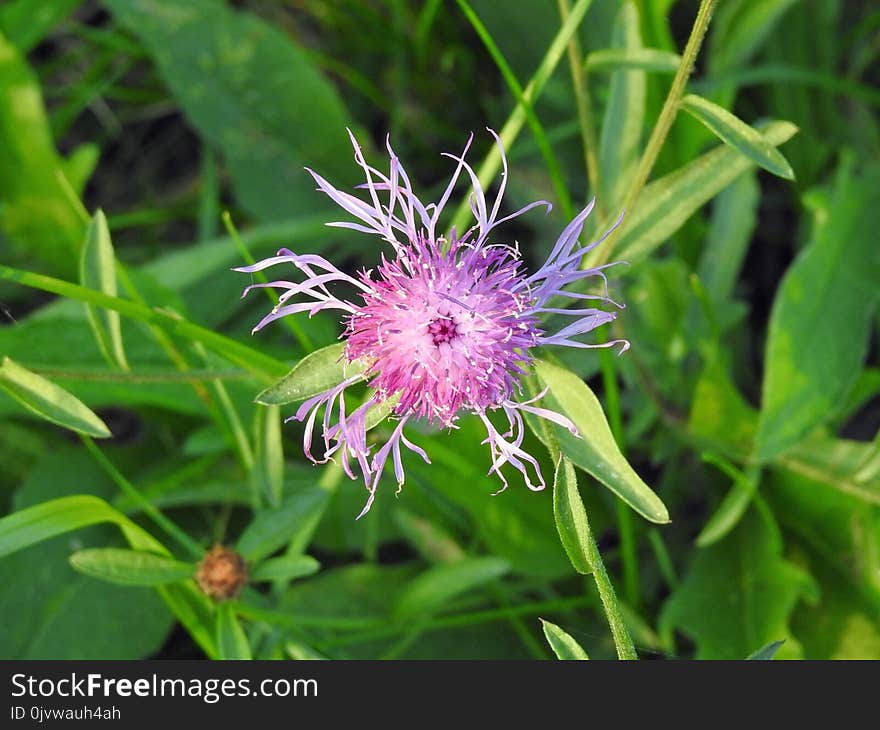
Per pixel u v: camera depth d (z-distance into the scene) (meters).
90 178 0.45
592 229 0.33
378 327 0.30
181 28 0.40
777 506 0.38
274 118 0.41
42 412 0.31
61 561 0.37
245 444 0.35
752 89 0.43
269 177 0.41
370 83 0.45
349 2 0.43
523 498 0.37
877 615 0.36
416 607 0.35
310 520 0.35
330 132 0.41
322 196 0.41
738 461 0.38
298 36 0.45
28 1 0.41
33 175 0.38
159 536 0.38
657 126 0.31
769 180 0.43
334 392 0.30
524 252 0.42
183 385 0.37
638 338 0.38
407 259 0.31
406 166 0.44
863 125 0.42
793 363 0.35
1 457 0.39
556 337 0.30
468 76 0.44
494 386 0.30
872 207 0.37
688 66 0.30
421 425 0.33
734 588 0.37
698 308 0.38
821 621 0.36
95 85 0.44
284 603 0.37
